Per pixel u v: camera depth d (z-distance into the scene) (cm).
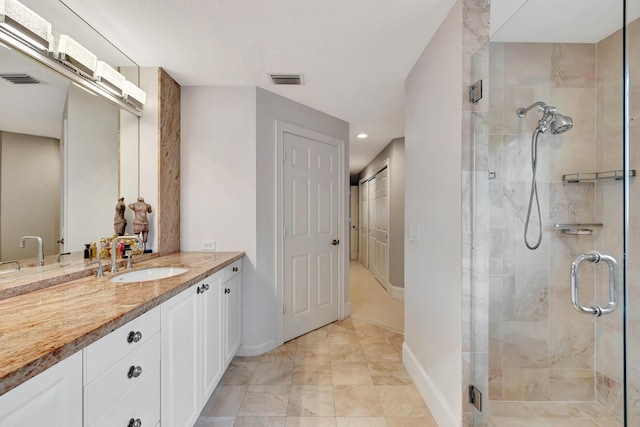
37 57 139
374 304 388
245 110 242
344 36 177
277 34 175
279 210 261
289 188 273
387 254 457
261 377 210
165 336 124
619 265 162
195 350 151
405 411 175
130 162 205
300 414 171
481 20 143
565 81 167
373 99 271
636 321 157
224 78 230
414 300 207
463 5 142
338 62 207
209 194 242
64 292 120
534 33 161
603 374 167
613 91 164
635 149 156
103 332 86
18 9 128
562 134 168
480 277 143
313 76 227
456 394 148
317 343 268
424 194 189
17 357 65
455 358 148
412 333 212
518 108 159
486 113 145
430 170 180
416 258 204
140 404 107
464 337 143
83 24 164
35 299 111
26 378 62
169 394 127
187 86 243
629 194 159
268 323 253
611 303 166
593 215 170
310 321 295
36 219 141
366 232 649
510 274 161
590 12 150
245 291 242
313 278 299
